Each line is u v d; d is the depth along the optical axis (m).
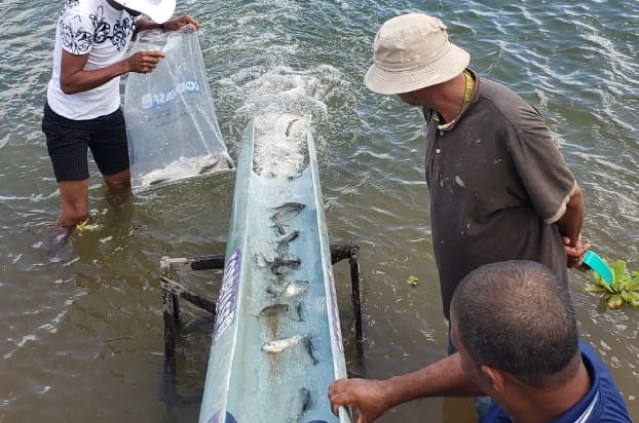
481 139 2.58
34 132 6.17
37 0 8.65
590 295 4.27
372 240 4.84
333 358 3.03
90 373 3.91
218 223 5.13
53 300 4.45
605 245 4.67
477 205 2.71
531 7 7.84
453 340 1.85
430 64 2.53
